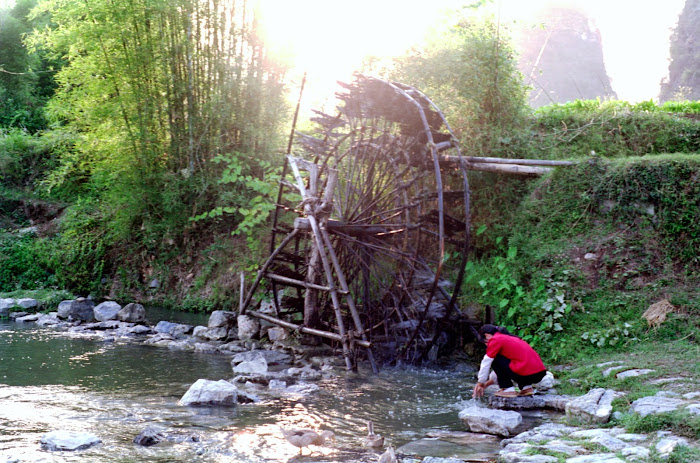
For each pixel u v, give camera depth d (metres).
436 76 11.65
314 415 6.57
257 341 10.91
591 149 12.14
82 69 14.03
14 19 22.09
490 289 10.11
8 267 15.63
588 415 5.92
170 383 7.78
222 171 14.05
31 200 18.02
